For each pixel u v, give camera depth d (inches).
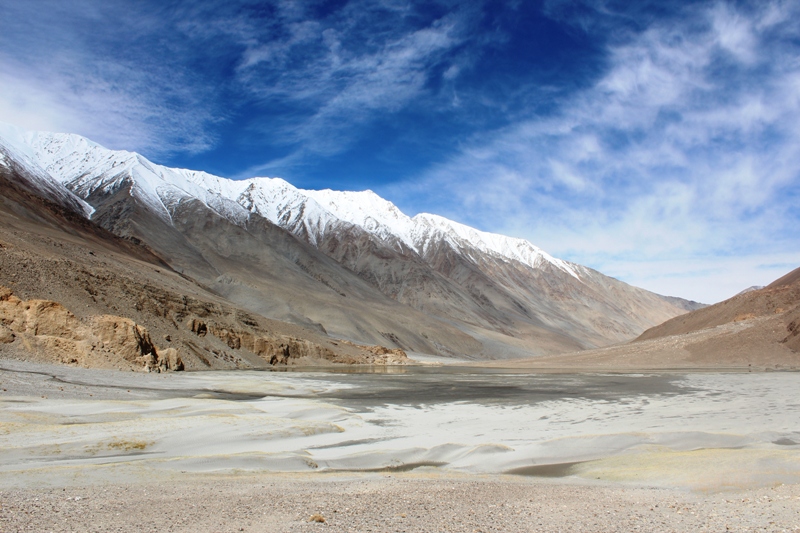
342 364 4215.1
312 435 931.3
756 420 1087.6
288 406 1256.8
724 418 1120.8
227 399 1441.9
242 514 421.7
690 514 437.4
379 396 1651.1
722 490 551.2
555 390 1836.9
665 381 2154.3
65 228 4874.5
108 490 500.4
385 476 636.1
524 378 2536.9
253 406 1237.7
